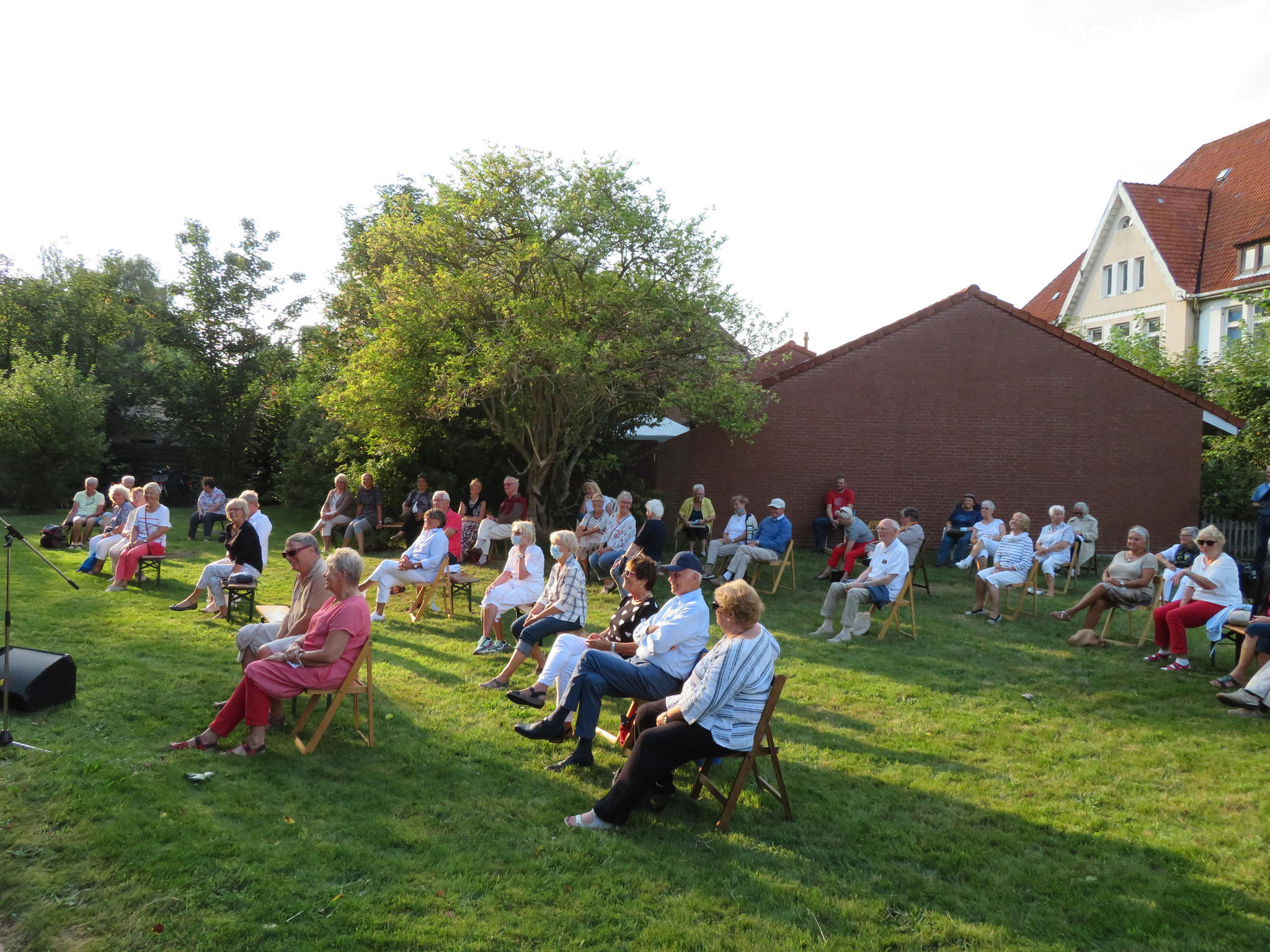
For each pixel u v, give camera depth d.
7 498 20.80
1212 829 4.92
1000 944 3.75
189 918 3.61
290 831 4.43
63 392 21.36
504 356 13.41
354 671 5.56
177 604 9.58
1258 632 7.68
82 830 4.21
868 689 7.68
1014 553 11.10
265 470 26.61
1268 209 29.14
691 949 3.61
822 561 15.83
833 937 3.74
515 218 14.66
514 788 5.19
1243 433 19.98
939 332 17.94
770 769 5.72
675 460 18.02
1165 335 30.67
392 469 16.31
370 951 3.48
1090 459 17.98
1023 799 5.34
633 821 4.84
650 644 5.66
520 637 7.25
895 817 5.02
